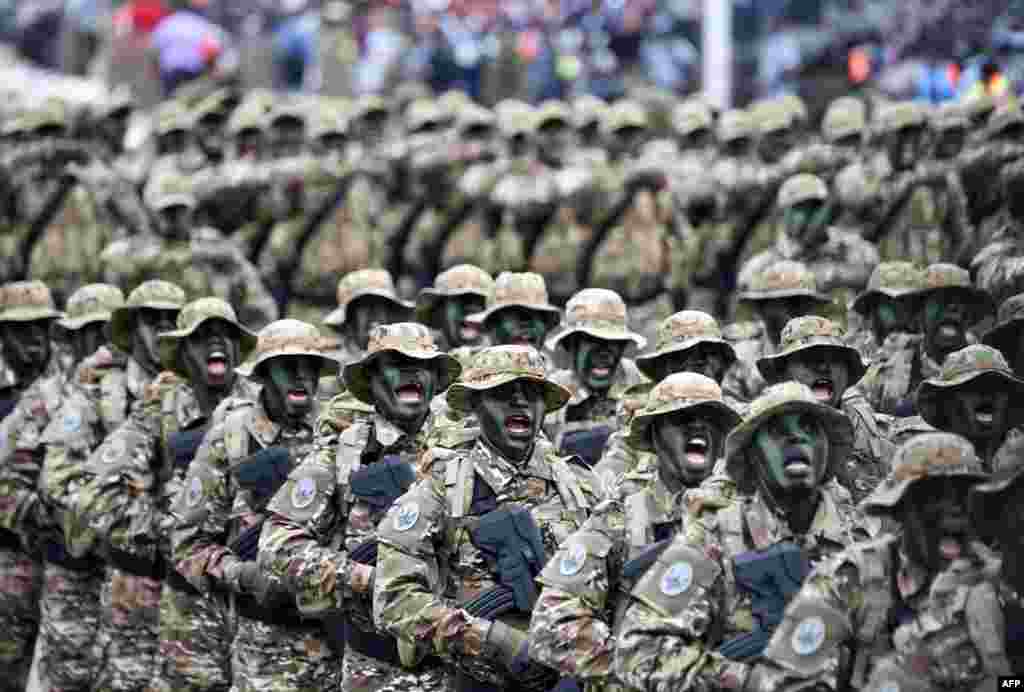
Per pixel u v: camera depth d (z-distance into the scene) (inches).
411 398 788.6
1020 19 1459.2
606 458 834.8
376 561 753.0
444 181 1606.8
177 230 1473.9
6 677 1046.4
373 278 1083.3
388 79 2193.7
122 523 927.0
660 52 2066.9
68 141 1665.8
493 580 702.5
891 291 941.2
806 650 590.2
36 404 1026.1
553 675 690.8
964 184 1238.9
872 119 1472.7
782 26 1872.5
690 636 605.9
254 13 2412.6
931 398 776.3
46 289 1124.5
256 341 960.3
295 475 790.5
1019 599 604.7
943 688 597.0
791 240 1234.0
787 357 846.5
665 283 1509.6
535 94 2143.2
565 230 1524.4
